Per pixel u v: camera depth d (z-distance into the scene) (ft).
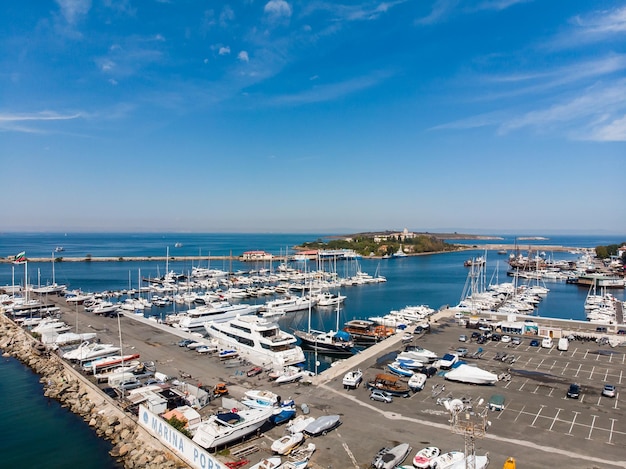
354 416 152.46
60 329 280.10
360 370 204.95
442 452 127.34
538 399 170.30
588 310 452.76
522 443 133.90
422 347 248.32
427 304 472.85
